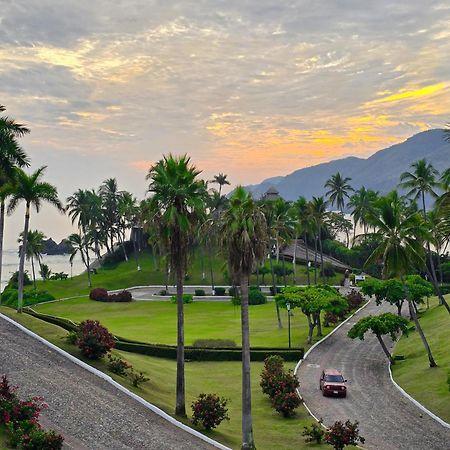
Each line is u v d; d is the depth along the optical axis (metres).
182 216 29.05
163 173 29.20
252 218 27.09
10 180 46.12
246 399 26.83
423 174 78.75
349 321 64.88
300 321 67.00
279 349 49.03
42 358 33.16
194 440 26.47
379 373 43.38
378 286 57.72
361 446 27.88
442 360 42.34
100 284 107.25
